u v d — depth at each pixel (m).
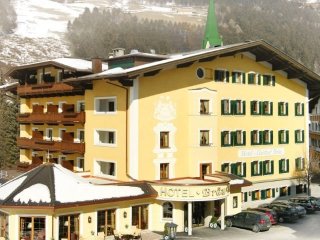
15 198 30.94
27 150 54.88
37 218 31.27
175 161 40.25
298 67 49.38
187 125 40.88
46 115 47.88
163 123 39.62
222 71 44.50
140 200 36.38
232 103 45.44
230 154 45.03
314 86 53.59
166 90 39.81
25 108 54.62
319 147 83.12
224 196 36.94
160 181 38.03
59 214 31.47
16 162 73.25
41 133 52.38
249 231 37.38
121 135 39.31
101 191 34.16
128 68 40.94
